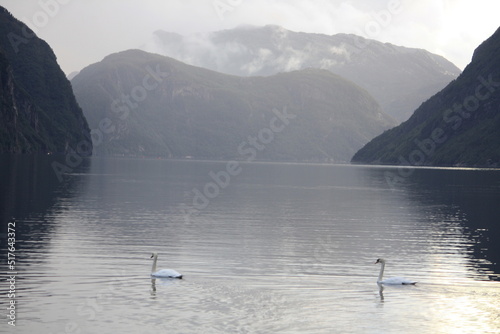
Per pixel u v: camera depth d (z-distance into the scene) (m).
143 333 26.70
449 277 38.28
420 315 29.84
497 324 28.67
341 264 41.84
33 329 26.94
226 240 51.09
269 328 27.64
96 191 97.00
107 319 28.39
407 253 46.72
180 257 42.91
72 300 31.27
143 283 35.03
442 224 64.56
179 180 144.25
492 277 38.34
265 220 65.88
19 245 45.06
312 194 108.00
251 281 36.22
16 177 115.31
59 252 42.91
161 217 65.69
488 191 116.69
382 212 76.50
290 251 46.62
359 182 153.62
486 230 60.09
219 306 30.78
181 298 32.03
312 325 28.17
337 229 59.59
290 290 34.22
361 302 31.95
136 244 47.50
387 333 27.33
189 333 26.83
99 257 41.72
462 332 27.59
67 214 64.12
